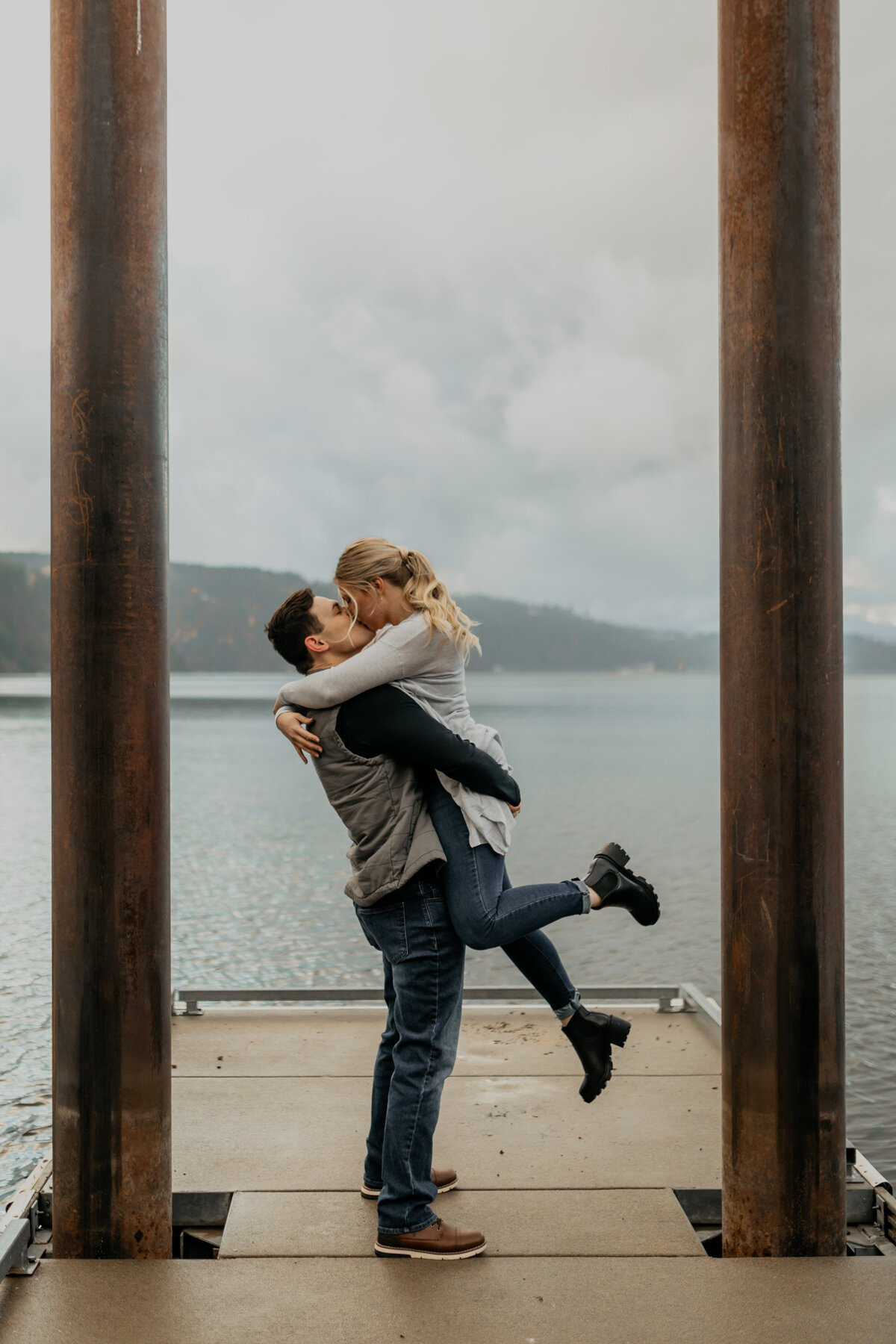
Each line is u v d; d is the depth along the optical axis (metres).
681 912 11.64
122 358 2.23
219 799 25.64
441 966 2.33
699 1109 3.10
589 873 2.44
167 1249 2.31
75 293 2.23
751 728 2.24
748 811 2.25
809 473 2.20
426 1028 2.31
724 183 2.25
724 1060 2.32
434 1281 2.13
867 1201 2.52
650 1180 2.64
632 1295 2.07
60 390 2.26
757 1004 2.25
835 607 2.24
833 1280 2.13
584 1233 2.37
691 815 21.80
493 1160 2.75
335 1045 3.70
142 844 2.26
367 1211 2.47
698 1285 2.11
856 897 12.37
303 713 2.36
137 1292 2.09
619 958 9.39
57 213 2.26
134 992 2.26
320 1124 2.99
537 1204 2.51
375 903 2.34
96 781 2.24
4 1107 5.01
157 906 2.29
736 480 2.25
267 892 12.83
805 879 2.22
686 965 9.12
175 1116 3.05
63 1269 2.18
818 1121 2.24
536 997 4.18
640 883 2.45
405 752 2.27
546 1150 2.82
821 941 2.23
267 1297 2.07
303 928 10.56
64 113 2.23
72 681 2.24
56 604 2.27
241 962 9.07
